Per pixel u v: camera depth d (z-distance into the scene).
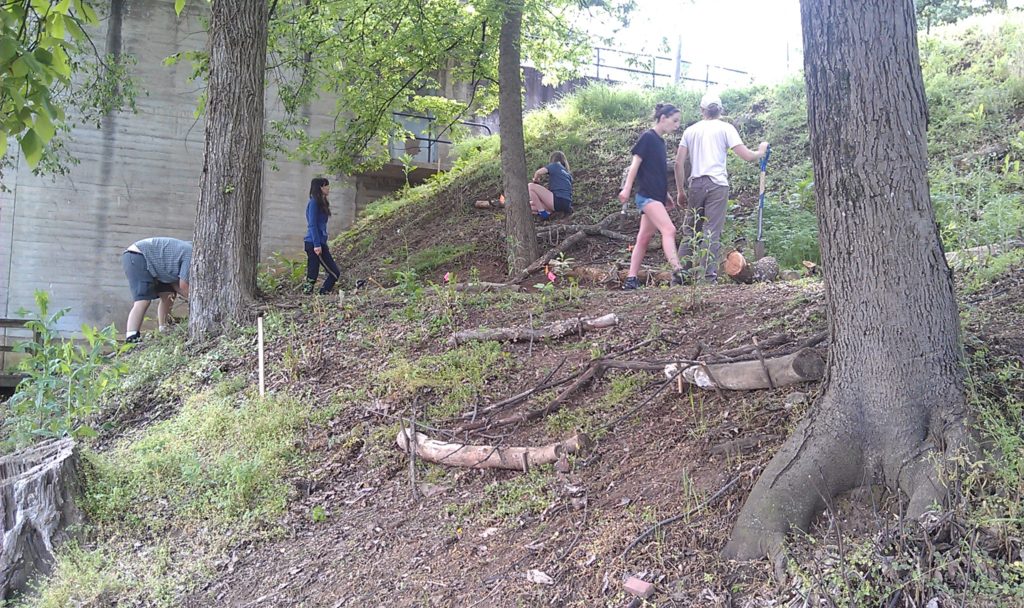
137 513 5.20
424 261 10.91
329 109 18.20
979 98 10.47
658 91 15.11
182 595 4.33
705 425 4.27
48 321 6.92
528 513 4.13
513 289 8.20
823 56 3.49
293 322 7.98
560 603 3.38
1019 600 2.49
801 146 11.46
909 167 3.39
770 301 5.96
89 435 6.55
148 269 9.70
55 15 3.67
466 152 16.47
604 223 10.90
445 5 12.32
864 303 3.42
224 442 5.93
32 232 16.67
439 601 3.69
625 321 6.23
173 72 17.42
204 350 8.09
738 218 9.94
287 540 4.68
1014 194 6.78
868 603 2.71
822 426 3.46
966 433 3.14
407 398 5.82
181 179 17.48
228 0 8.73
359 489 5.04
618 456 4.36
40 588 4.56
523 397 5.36
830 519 3.17
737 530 3.29
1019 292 4.86
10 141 16.52
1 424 7.42
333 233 18.14
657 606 3.12
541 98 19.77
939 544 2.81
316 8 12.52
